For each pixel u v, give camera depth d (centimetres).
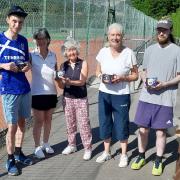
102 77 334
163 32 313
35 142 356
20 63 310
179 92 667
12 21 305
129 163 350
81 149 380
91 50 791
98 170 336
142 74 332
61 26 636
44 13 536
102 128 349
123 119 339
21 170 332
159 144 330
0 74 312
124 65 330
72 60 347
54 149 380
